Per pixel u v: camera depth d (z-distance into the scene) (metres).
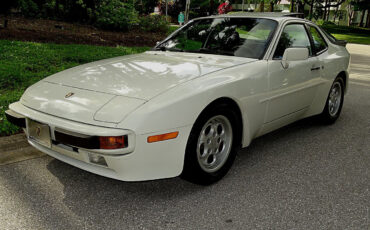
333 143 4.13
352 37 27.84
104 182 2.98
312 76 4.04
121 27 13.57
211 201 2.71
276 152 3.80
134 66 3.21
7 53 7.07
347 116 5.39
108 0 13.75
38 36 9.59
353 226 2.40
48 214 2.47
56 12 13.33
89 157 2.56
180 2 32.06
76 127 2.40
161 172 2.57
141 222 2.40
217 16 4.21
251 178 3.13
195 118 2.61
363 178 3.18
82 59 7.43
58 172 3.14
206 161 2.93
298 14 4.34
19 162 3.29
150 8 31.91
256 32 3.71
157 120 2.42
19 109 2.86
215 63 3.25
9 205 2.56
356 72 10.06
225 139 3.10
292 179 3.13
